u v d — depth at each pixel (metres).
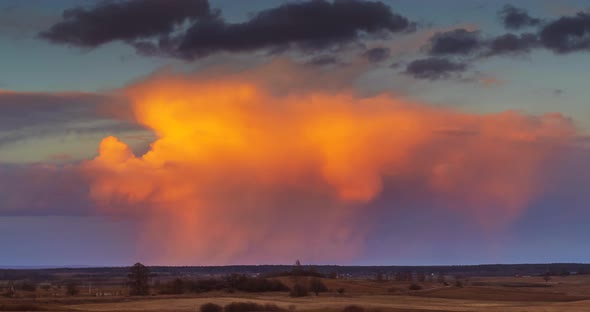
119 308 139.25
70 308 135.12
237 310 133.38
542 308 146.38
